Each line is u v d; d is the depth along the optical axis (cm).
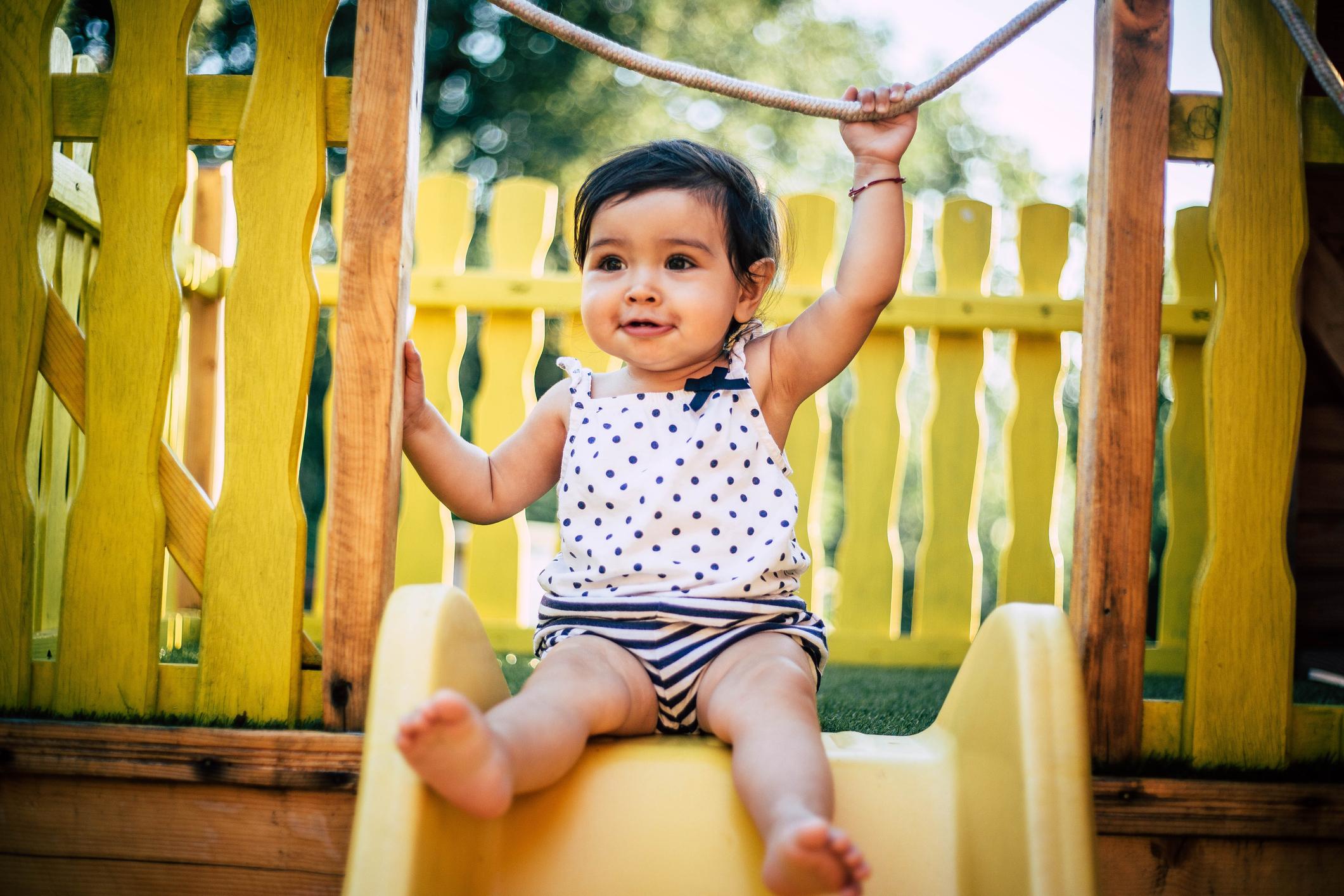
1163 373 584
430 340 337
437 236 340
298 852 149
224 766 149
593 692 128
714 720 130
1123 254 154
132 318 160
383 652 119
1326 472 296
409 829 109
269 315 157
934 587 345
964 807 126
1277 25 161
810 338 162
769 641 141
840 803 126
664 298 154
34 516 162
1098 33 161
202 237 321
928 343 372
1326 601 295
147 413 159
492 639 337
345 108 160
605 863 121
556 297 333
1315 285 270
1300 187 159
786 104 157
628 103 1152
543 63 1123
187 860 150
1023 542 341
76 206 232
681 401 158
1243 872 150
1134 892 149
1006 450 343
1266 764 154
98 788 152
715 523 149
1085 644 152
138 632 157
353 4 990
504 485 166
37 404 235
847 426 349
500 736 110
